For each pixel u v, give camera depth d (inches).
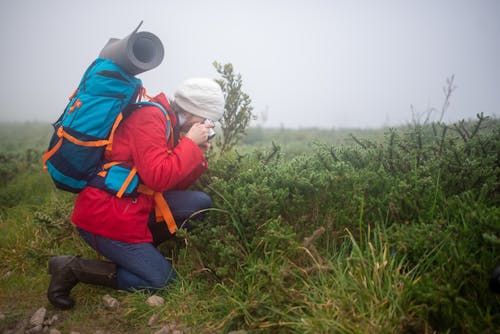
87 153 97.5
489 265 86.9
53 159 98.1
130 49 94.8
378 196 114.5
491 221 88.9
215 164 140.9
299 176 119.5
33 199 189.6
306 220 116.3
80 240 137.2
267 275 90.9
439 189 110.6
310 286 97.6
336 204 113.5
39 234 145.2
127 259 106.6
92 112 95.5
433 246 93.6
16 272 131.7
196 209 118.0
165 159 102.1
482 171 111.5
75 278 108.2
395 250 97.8
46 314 107.3
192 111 112.3
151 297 106.2
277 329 92.2
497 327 78.9
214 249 108.7
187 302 103.7
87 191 101.7
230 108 166.9
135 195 104.1
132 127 101.8
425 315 84.8
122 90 97.3
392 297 87.4
